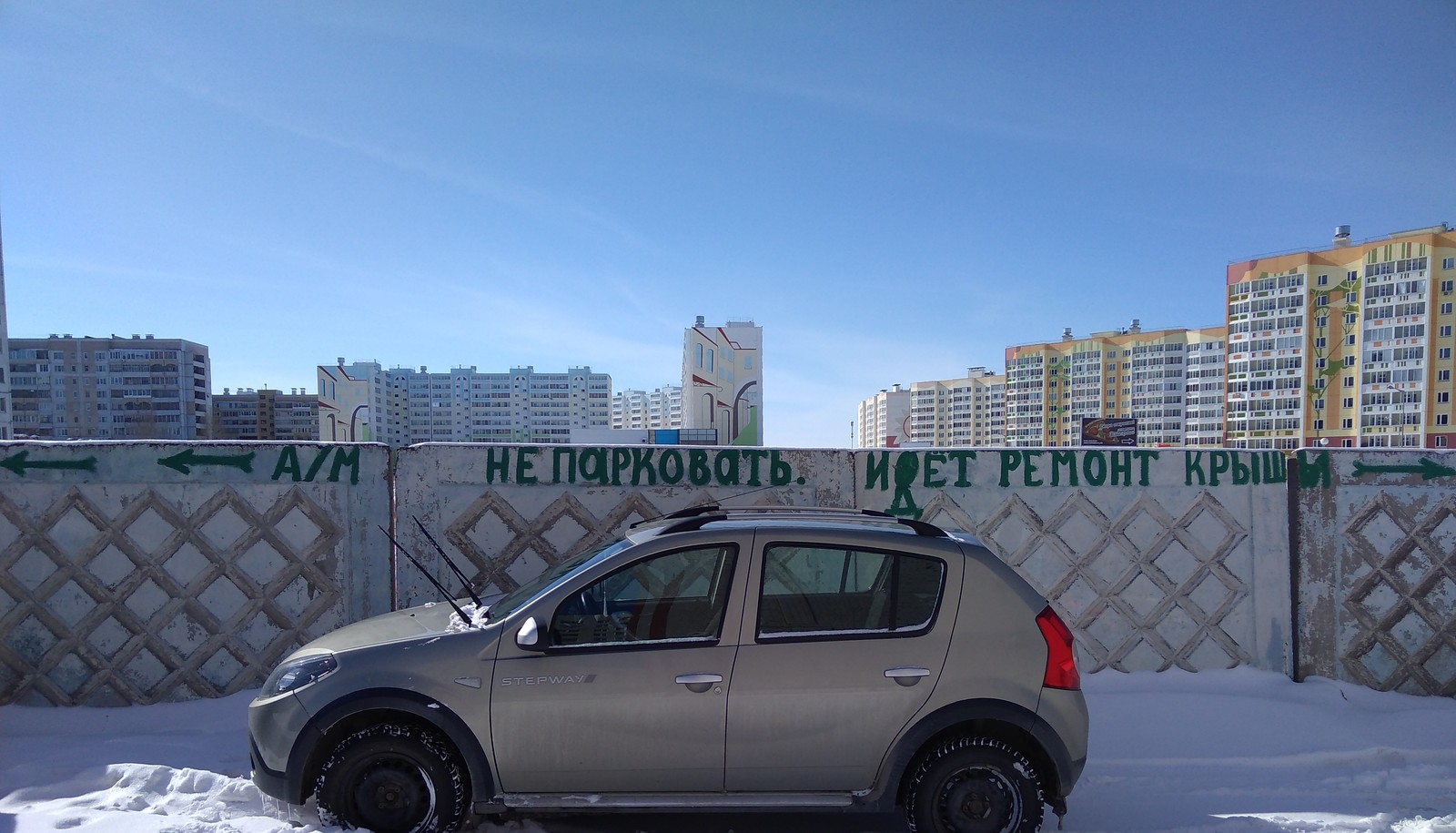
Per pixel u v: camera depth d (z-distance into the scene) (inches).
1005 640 149.5
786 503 244.1
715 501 242.2
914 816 147.1
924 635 149.0
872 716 145.9
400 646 148.5
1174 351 4857.3
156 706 216.7
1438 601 236.4
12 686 214.5
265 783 147.6
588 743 144.3
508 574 236.1
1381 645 239.9
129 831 149.1
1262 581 249.0
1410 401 3570.4
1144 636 247.6
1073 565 247.4
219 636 221.5
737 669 145.5
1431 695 235.9
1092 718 218.5
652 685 144.5
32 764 179.8
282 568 225.8
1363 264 3722.9
